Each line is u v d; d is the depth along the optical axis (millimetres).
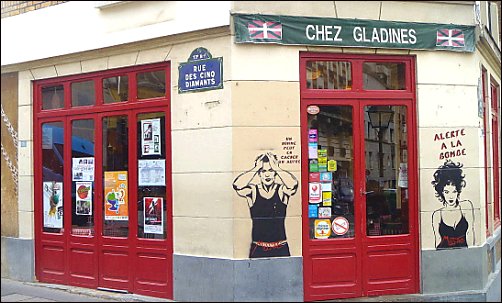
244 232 7371
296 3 7594
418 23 7883
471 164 8086
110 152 8562
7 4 9484
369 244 7801
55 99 9195
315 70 7734
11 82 9555
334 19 7648
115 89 8547
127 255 8367
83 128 8859
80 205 8883
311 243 7652
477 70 8250
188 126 7746
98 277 8625
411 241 7914
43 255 9242
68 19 8812
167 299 7941
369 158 7859
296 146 7543
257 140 7430
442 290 7914
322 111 7727
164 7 7957
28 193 9305
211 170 7535
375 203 7875
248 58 7453
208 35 7582
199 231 7648
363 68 7887
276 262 7434
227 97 7430
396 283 7844
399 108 7949
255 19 7430
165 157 8039
